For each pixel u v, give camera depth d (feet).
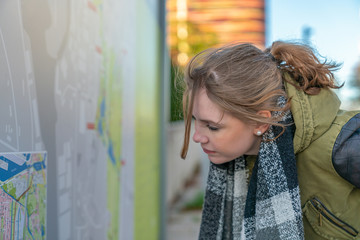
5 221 3.10
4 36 3.09
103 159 5.67
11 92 3.18
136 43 7.78
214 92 3.33
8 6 3.15
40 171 3.65
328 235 3.84
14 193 3.22
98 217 5.45
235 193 4.18
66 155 4.26
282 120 3.53
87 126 4.96
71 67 4.40
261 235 3.53
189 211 18.07
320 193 3.78
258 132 3.53
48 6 3.84
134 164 7.67
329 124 3.56
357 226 3.84
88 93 4.99
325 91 3.72
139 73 8.05
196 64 3.60
